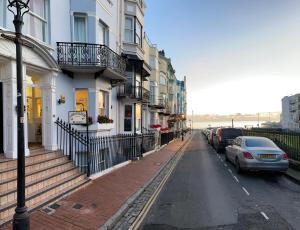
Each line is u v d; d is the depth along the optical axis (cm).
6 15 845
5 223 579
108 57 1334
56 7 1164
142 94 2244
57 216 648
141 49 2239
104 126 1362
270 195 885
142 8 2320
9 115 837
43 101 1077
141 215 700
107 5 1532
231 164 1587
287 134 1466
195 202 811
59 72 1171
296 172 1216
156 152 2138
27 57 909
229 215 691
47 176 839
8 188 689
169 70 4975
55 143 1078
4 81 851
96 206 732
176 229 605
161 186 1022
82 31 1318
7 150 834
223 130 2242
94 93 1311
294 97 8788
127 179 1089
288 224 625
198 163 1641
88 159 1038
